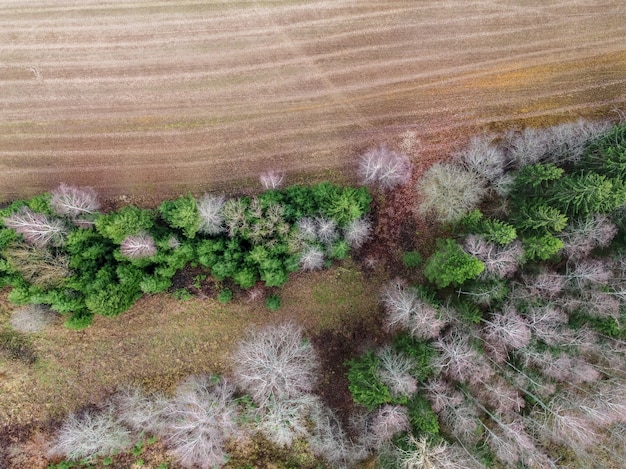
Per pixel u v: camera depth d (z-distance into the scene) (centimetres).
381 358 3086
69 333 3550
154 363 3578
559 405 3067
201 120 3653
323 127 3662
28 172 3619
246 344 3481
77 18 3638
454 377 3002
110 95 3644
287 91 3666
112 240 3148
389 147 3669
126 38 3647
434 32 3688
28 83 3647
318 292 3622
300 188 3319
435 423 2816
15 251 2842
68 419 3503
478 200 3316
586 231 2888
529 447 2967
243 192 3650
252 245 3206
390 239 3634
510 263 2911
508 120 3688
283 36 3662
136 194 3631
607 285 2988
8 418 3519
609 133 3047
